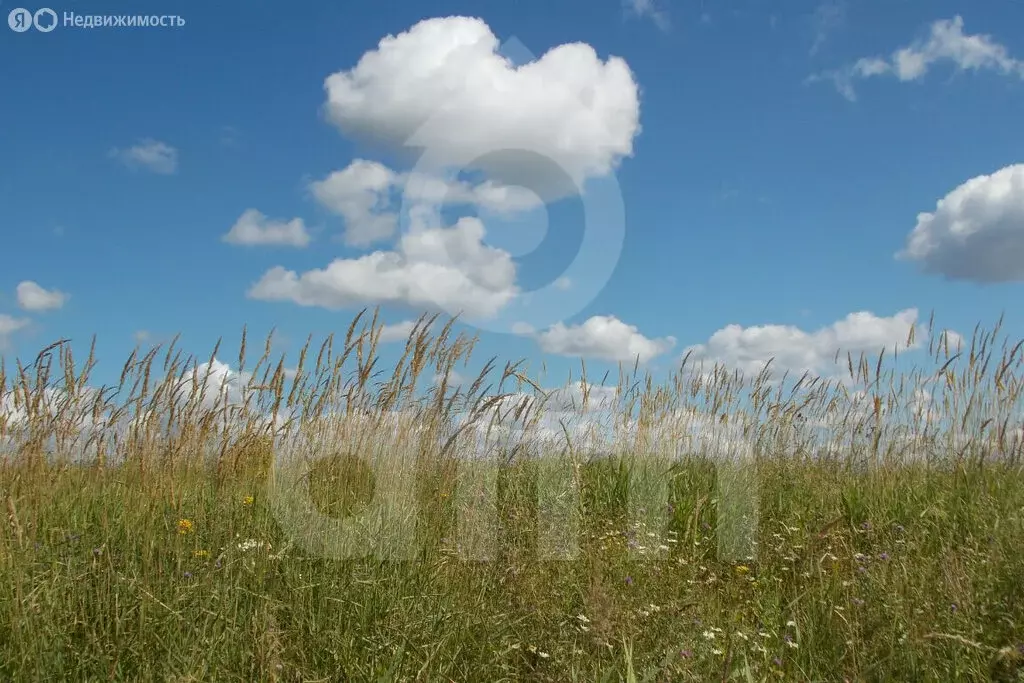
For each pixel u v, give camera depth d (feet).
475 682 8.14
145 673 7.44
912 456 14.33
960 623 8.95
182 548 9.37
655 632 8.57
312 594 8.92
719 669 8.18
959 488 12.92
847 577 10.27
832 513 12.44
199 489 10.32
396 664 7.96
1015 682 8.25
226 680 7.61
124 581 8.52
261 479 10.49
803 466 14.92
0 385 9.93
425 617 8.65
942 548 10.61
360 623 8.52
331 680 7.91
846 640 8.80
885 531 11.89
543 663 8.50
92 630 7.91
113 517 10.00
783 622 9.52
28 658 7.61
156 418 10.16
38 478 9.78
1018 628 8.86
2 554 8.57
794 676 8.55
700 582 10.09
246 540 9.32
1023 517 11.23
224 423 10.36
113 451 10.53
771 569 10.96
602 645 8.43
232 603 8.43
